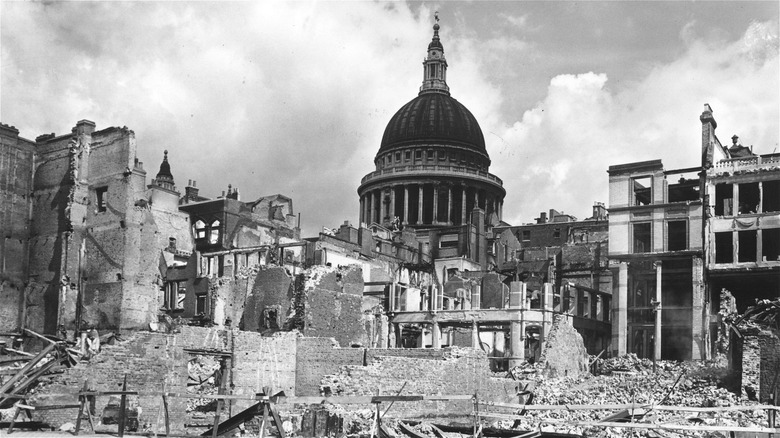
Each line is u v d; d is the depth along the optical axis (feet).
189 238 321.11
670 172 269.44
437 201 499.10
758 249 252.42
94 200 234.58
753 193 267.39
